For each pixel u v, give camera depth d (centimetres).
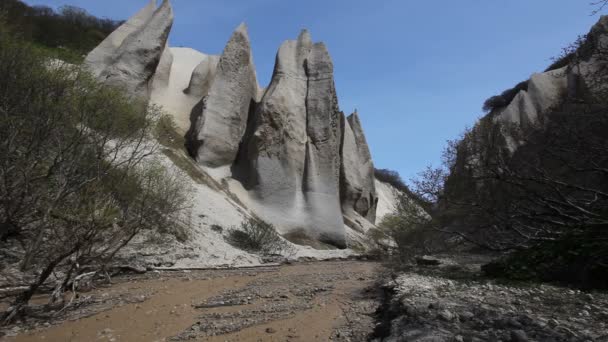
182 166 2491
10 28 1021
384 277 1154
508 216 1247
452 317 511
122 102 990
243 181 3020
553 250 996
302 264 1852
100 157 924
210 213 2205
